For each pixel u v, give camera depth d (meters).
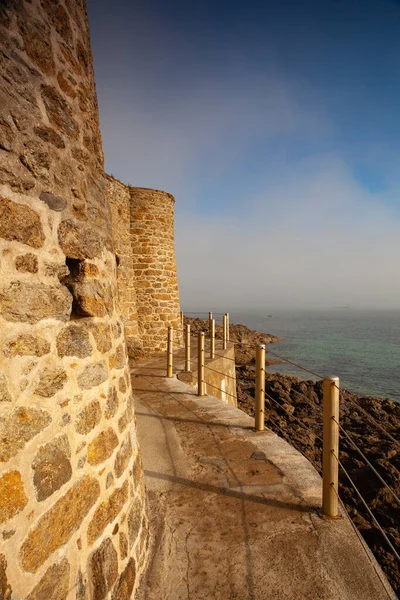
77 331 1.97
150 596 2.38
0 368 1.45
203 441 4.91
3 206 1.55
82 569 1.80
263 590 2.47
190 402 6.66
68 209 2.01
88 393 2.00
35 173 1.76
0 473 1.38
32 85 1.80
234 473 4.04
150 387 7.73
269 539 2.96
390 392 24.28
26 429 1.53
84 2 2.51
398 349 46.41
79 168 2.19
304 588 2.47
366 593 2.43
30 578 1.47
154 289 12.19
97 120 2.61
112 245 2.69
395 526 6.59
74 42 2.27
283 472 4.05
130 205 12.07
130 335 11.43
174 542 2.94
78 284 2.07
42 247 1.78
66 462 1.75
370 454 10.20
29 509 1.49
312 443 11.27
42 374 1.67
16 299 1.57
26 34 1.79
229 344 12.91
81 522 1.82
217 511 3.35
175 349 12.45
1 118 1.58
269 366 33.97
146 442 4.89
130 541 2.35
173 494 3.65
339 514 3.28
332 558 2.74
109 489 2.12
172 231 12.98
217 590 2.46
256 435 5.09
